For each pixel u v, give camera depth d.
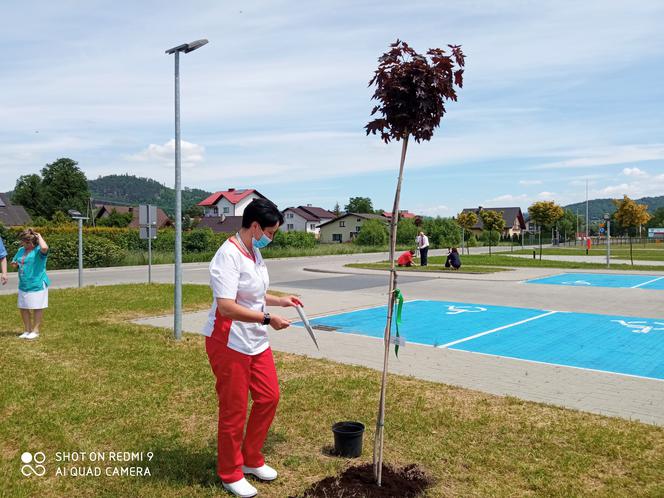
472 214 64.44
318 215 97.81
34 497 3.64
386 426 4.95
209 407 5.41
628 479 3.92
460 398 5.77
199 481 3.89
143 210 16.95
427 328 10.35
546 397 5.92
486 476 3.99
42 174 91.50
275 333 9.58
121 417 5.11
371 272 24.36
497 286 18.33
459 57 3.56
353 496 3.58
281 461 4.25
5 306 12.02
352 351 8.15
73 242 27.73
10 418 4.97
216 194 96.44
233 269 3.65
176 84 8.45
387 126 3.70
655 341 9.13
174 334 8.55
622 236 95.38
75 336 8.66
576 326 10.62
